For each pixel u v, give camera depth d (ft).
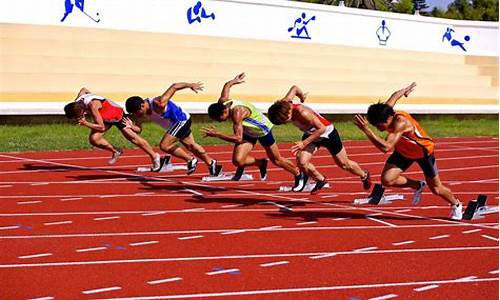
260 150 58.59
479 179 46.29
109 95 74.64
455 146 66.49
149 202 34.50
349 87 92.12
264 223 30.22
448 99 98.48
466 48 107.86
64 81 73.41
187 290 20.75
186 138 41.81
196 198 35.86
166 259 24.08
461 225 30.71
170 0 84.12
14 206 32.86
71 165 47.06
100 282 21.30
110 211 32.12
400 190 39.83
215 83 82.84
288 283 21.71
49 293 20.12
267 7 90.68
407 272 23.26
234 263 23.80
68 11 77.87
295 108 33.96
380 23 99.91
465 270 23.63
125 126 43.68
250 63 88.22
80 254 24.45
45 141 57.16
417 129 30.12
